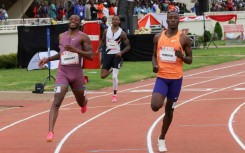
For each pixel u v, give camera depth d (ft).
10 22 215.31
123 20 197.88
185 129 74.69
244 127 75.00
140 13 268.41
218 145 63.77
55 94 63.77
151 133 72.43
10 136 72.90
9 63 182.39
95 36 134.82
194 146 63.52
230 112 88.89
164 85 58.80
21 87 129.59
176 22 58.75
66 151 62.44
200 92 116.67
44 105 103.50
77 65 65.26
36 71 165.68
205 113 88.48
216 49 257.14
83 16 232.94
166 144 64.90
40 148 64.39
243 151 60.18
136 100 105.81
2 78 148.05
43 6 244.42
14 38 196.54
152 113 89.10
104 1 263.49
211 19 313.53
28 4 261.65
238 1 406.41
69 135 72.38
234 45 282.97
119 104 100.89
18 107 102.37
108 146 64.64
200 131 73.00
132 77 147.33
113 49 101.19
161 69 58.85
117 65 102.01
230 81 137.08
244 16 347.36
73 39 65.36
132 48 196.54
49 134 60.64
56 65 148.25
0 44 191.11
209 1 376.48
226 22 338.54
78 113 91.61
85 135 72.18
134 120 83.15
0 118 89.51
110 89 125.18
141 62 193.98
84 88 66.64
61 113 91.97
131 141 67.31
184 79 144.15
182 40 58.59
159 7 297.12
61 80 64.28
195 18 315.78
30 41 178.50
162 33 59.47
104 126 78.79
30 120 86.33
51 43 176.55
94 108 96.84
